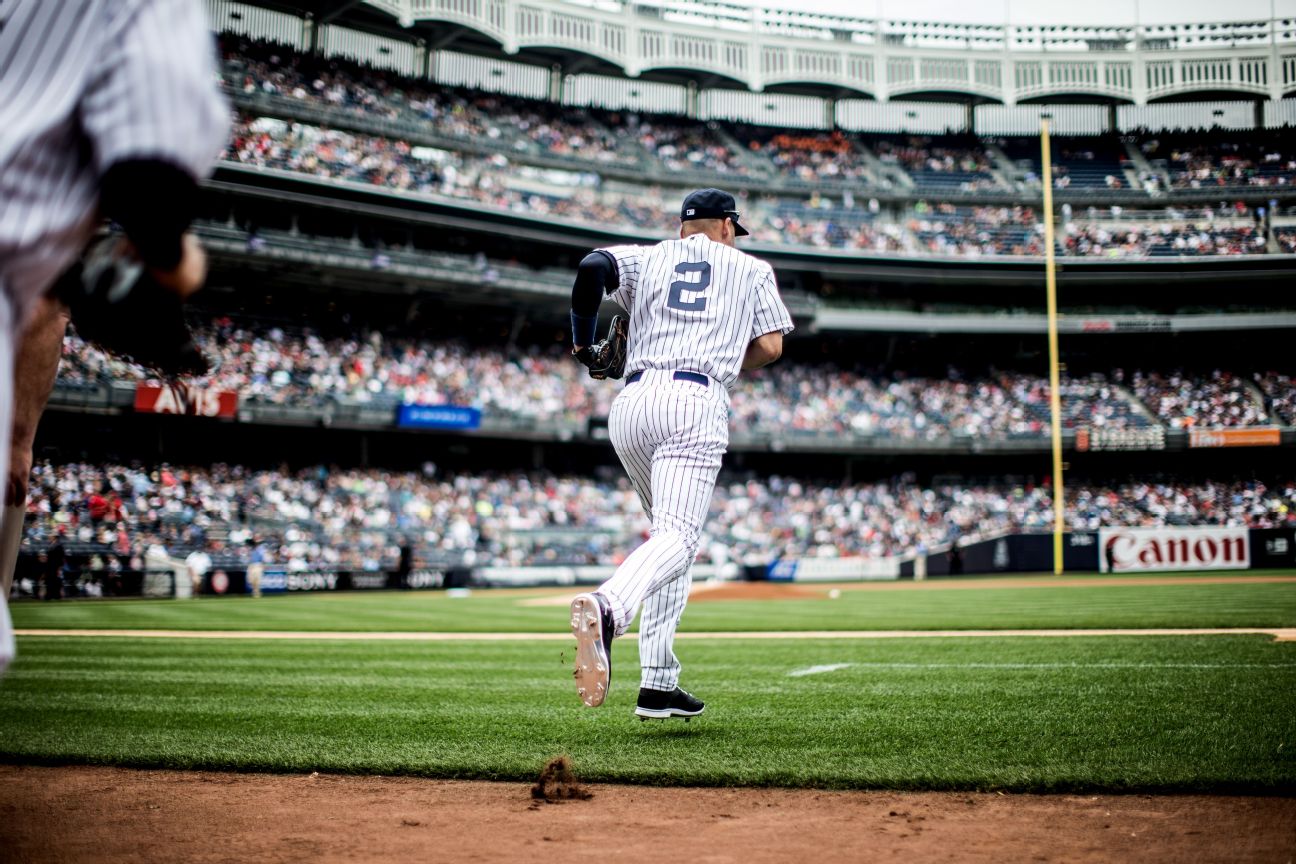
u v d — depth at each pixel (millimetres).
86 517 27188
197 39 1650
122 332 2164
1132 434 38406
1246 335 41750
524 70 42469
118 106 1532
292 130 34688
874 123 46531
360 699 6152
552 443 37844
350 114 35312
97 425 30516
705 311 4324
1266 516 37844
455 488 34906
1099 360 42938
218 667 8375
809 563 34375
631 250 4457
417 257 33219
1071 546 35219
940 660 8047
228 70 34375
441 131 37375
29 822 3188
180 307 2148
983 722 4824
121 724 5176
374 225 35094
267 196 31828
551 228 36344
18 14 1608
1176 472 40438
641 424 4230
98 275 2033
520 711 5551
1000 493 40031
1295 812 3156
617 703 5852
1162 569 34406
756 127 45781
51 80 1589
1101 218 43938
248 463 32750
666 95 44781
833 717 5086
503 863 2652
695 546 4215
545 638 11852
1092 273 40812
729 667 7816
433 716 5379
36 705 5934
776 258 39500
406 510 32875
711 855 2709
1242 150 45625
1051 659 7898
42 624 14812
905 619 13914
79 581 24938
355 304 35969
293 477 32250
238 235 30453
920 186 44531
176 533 28281
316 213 33906
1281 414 39656
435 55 40844
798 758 4004
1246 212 43469
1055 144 46844
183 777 3924
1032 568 35438
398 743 4512
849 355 43000
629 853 2738
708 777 3682
